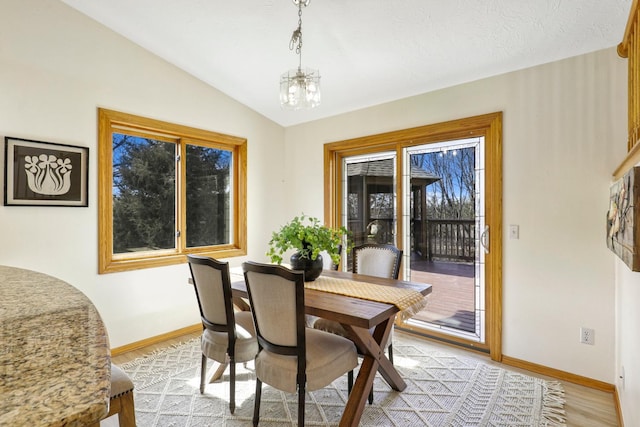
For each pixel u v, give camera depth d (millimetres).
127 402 1417
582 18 2139
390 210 3627
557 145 2533
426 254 3352
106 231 2918
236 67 3332
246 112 4016
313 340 1994
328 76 3230
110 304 2934
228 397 2273
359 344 2037
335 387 2428
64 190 2668
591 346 2406
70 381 596
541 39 2369
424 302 2156
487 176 2938
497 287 2814
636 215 1208
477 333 3020
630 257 1268
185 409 2135
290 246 2477
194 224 3633
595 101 2383
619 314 2213
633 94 1821
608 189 2340
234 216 4000
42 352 716
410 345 3158
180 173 3502
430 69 2908
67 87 2691
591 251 2402
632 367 1735
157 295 3244
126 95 3020
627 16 2057
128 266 3039
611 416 2064
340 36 2680
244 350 2135
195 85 3520
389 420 2033
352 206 3969
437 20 2361
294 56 3047
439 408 2154
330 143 4000
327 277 2635
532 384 2441
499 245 2795
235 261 3906
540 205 2609
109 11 2717
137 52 3088
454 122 3047
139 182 3221
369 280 2529
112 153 3023
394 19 2414
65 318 944
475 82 2939
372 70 3062
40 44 2557
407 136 3363
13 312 996
